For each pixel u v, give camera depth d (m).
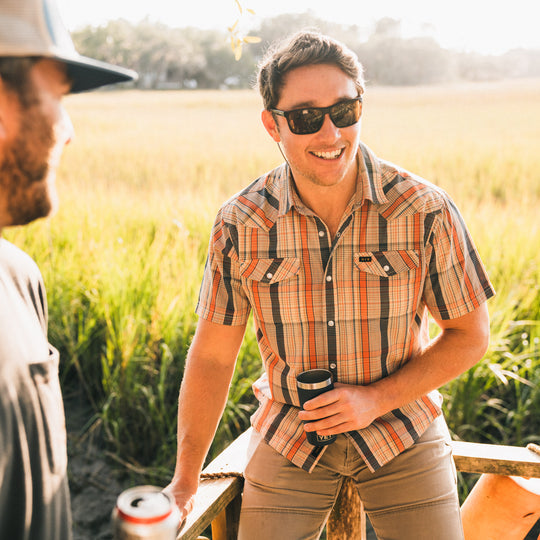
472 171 12.05
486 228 5.76
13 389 0.92
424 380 1.68
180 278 4.48
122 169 13.12
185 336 3.91
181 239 5.31
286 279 1.69
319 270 1.68
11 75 0.85
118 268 4.43
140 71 71.81
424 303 1.80
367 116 26.50
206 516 1.64
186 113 29.86
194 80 74.88
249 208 1.72
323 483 1.76
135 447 3.68
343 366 1.71
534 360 3.83
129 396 3.68
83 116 27.48
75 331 4.31
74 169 12.97
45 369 0.99
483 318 1.74
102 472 3.57
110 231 6.03
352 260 1.66
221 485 1.78
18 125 0.88
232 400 3.53
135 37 71.44
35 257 5.05
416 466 1.70
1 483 0.89
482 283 1.73
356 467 1.74
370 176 1.65
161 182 11.45
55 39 0.88
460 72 71.06
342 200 1.66
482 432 3.65
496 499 1.90
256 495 1.73
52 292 4.43
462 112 28.17
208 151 15.96
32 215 0.95
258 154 14.77
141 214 6.92
